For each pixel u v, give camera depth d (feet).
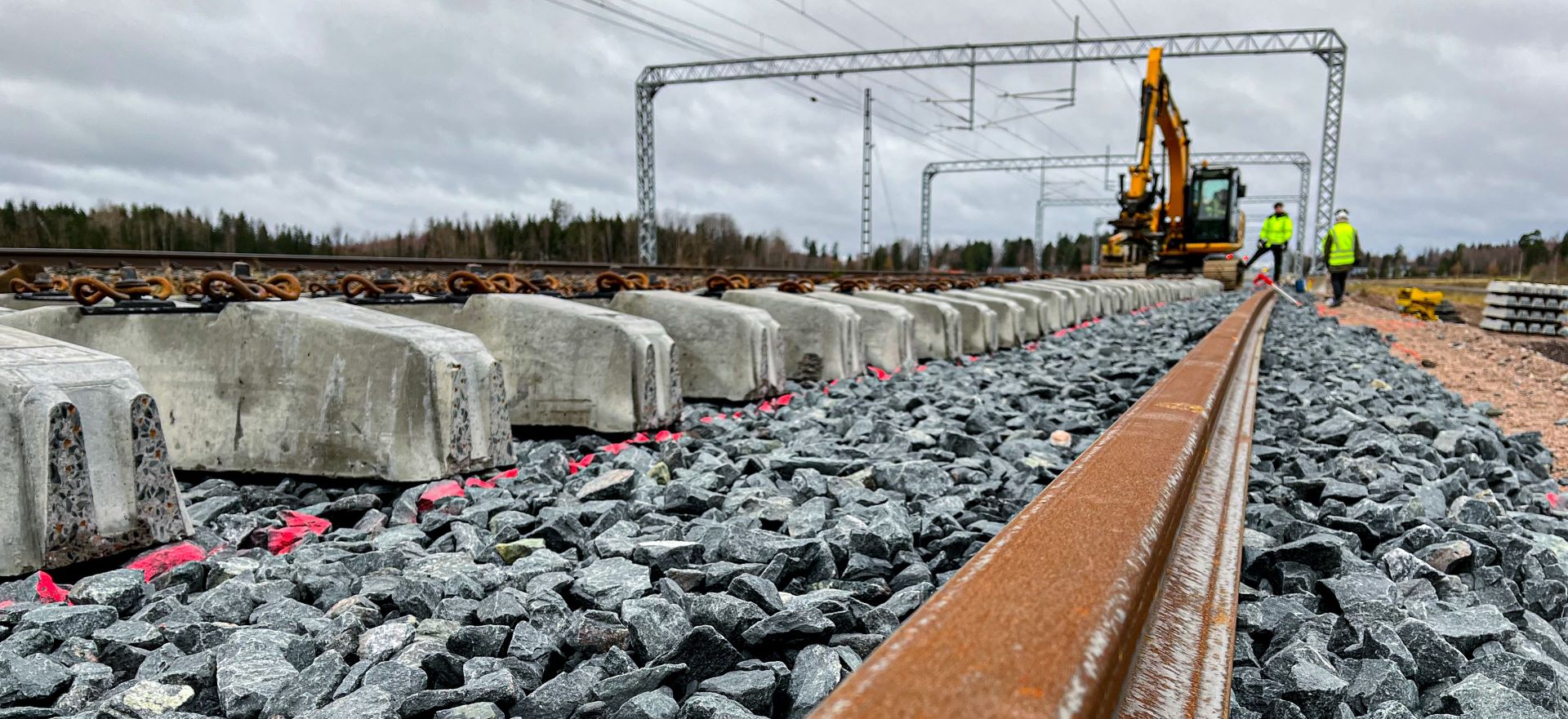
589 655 6.95
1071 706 3.00
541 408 16.35
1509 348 39.65
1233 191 92.48
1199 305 71.41
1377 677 6.13
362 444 12.03
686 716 5.73
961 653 3.28
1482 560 8.95
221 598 7.69
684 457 13.62
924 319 28.89
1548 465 16.57
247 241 126.93
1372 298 90.68
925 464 12.41
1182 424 8.76
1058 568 4.28
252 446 12.59
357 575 8.59
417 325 12.73
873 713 2.84
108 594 7.87
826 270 62.64
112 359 9.30
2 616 7.35
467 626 6.99
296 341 12.40
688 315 19.74
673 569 8.27
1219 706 4.72
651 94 99.25
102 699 6.04
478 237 158.81
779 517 10.44
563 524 9.67
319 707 6.01
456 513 11.06
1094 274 90.89
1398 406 19.90
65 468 8.49
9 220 86.74
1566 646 7.30
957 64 91.71
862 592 8.41
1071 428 16.72
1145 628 5.00
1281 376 24.27
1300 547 8.45
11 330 9.52
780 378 20.66
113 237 102.01
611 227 160.66
